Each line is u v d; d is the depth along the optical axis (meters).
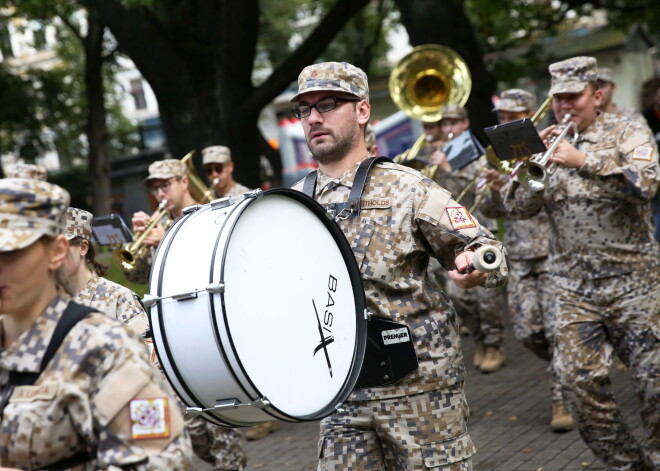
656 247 4.88
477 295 8.23
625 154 4.71
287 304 2.97
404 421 3.41
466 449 3.48
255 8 10.68
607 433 4.79
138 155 33.09
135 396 2.17
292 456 6.41
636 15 16.86
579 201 4.85
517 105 7.13
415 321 3.43
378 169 3.50
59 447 2.19
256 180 11.03
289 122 24.55
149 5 9.88
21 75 23.83
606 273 4.82
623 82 25.03
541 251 6.80
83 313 2.24
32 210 2.19
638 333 4.80
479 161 7.61
